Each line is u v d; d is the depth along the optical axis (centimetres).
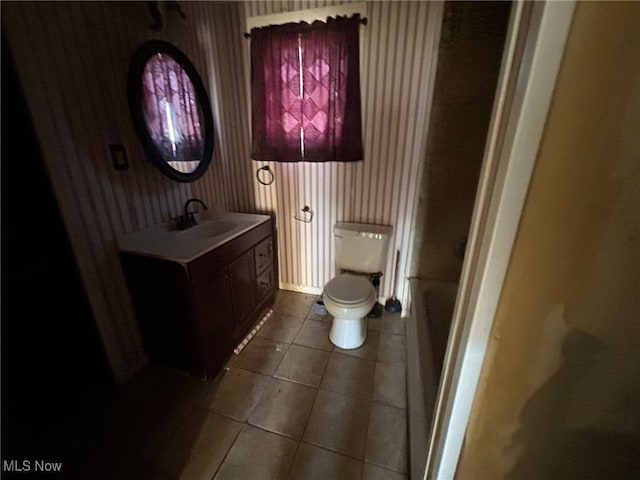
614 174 43
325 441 131
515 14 43
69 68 123
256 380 165
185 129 182
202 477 117
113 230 149
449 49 163
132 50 148
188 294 141
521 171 44
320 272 253
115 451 126
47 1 114
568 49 38
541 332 53
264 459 124
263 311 229
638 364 52
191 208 199
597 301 50
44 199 121
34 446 126
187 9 178
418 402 126
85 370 146
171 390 157
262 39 195
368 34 182
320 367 175
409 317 203
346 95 193
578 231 46
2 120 107
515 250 48
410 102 188
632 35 37
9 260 113
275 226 249
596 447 60
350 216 228
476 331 54
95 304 144
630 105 40
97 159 138
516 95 42
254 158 226
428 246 205
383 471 119
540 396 57
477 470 66
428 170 190
